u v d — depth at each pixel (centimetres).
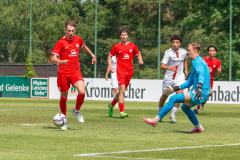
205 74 3316
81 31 15725
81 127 3641
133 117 4762
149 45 12325
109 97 8950
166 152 2509
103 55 14362
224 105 7931
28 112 5175
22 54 14312
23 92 9850
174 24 15300
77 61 3828
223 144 2825
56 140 2894
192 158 2358
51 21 15612
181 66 4428
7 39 14625
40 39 15500
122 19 16075
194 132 3391
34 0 15662
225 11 12281
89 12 16312
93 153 2462
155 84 8925
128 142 2855
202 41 13000
